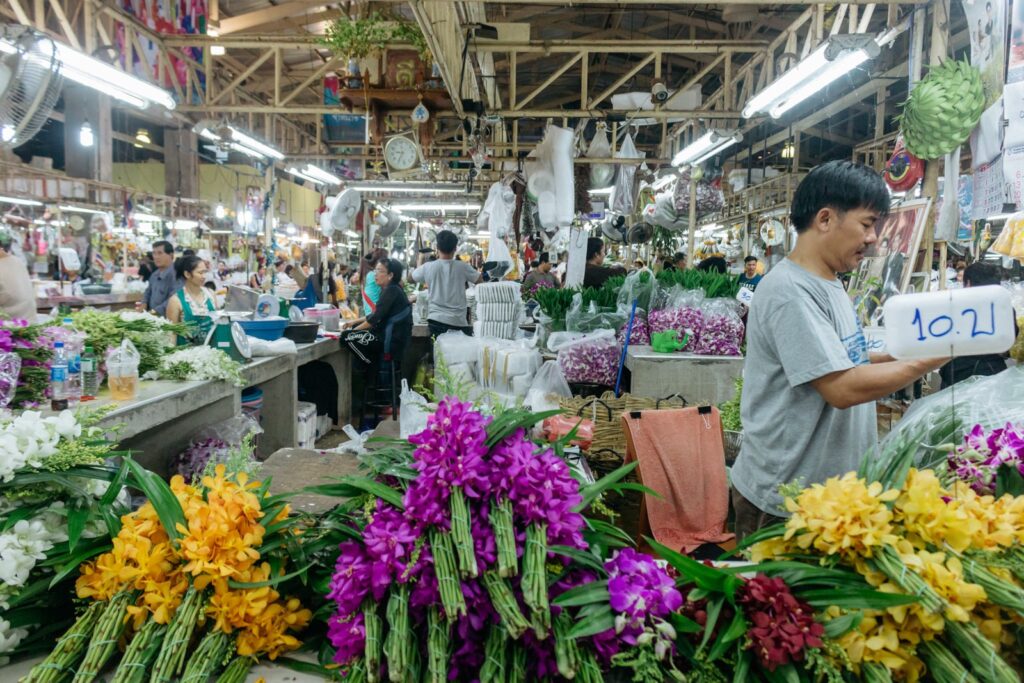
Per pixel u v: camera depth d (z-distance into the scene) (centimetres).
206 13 770
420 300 754
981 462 146
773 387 162
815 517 112
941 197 340
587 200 794
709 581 110
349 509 137
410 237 1828
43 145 1273
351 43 608
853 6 431
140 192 1028
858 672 104
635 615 106
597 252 650
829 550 109
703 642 104
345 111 680
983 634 108
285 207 1549
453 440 119
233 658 119
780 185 1130
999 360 310
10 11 573
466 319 636
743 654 105
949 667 101
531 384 339
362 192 1076
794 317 152
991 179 281
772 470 163
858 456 160
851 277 365
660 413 267
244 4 842
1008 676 96
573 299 439
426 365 657
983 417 162
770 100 493
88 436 158
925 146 306
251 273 1170
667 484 259
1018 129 252
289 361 443
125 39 630
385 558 109
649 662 104
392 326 555
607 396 319
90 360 260
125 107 1052
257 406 407
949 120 290
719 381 362
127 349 259
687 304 389
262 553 125
